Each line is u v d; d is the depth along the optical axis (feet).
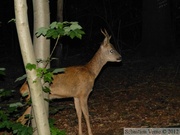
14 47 62.54
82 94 25.34
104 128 25.66
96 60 26.58
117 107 30.99
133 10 62.23
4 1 63.77
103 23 60.34
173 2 55.42
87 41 55.21
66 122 27.76
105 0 60.59
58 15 40.93
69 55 56.24
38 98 11.68
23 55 11.43
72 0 60.75
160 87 36.19
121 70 43.75
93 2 59.98
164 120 26.61
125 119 27.45
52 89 24.80
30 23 51.39
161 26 48.96
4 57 58.80
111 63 45.39
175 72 40.75
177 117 27.25
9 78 43.42
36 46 14.62
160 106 30.60
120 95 34.63
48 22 14.43
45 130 11.83
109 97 34.22
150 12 49.24
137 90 35.73
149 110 29.60
